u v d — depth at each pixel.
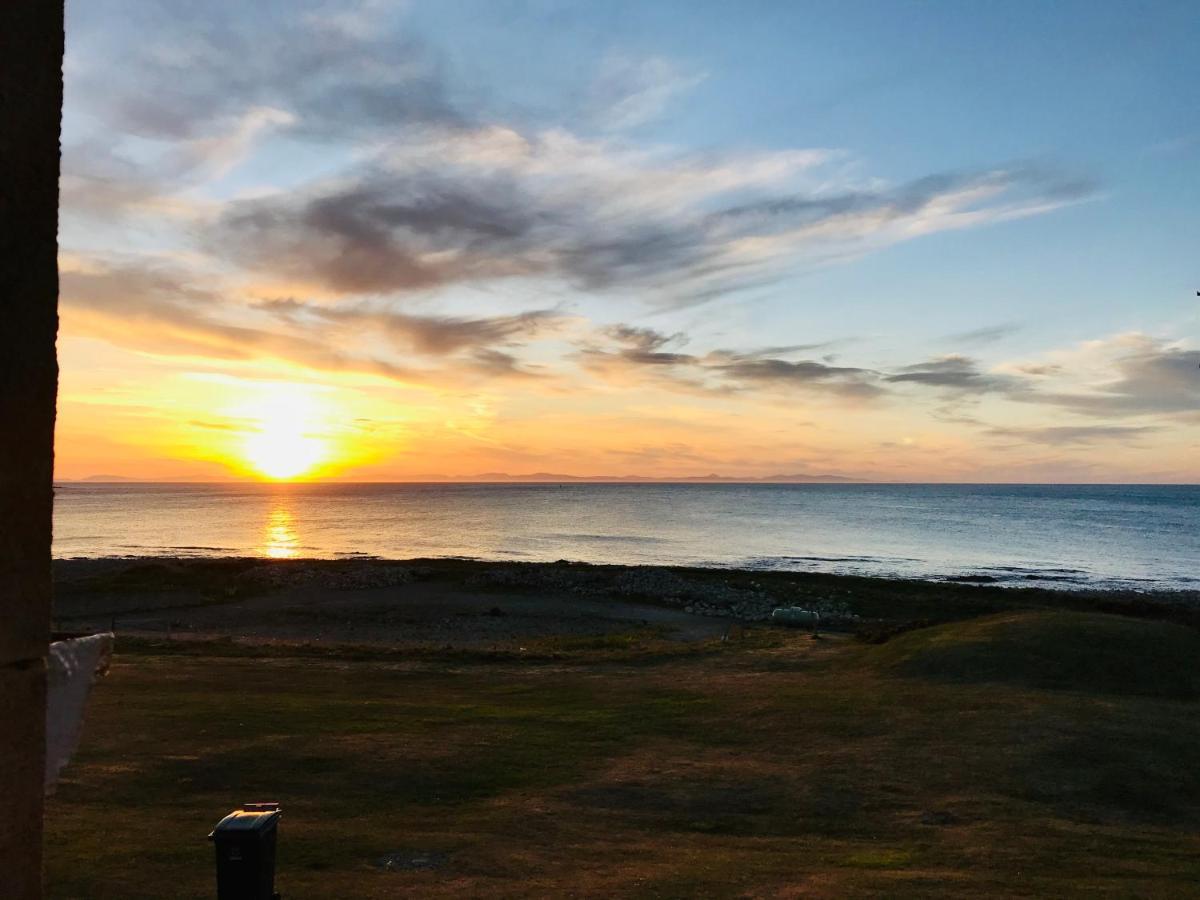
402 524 142.50
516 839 10.88
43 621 2.78
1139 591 60.94
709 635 36.38
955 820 11.88
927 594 48.97
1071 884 9.18
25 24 2.69
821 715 17.64
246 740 15.66
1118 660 20.53
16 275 2.67
